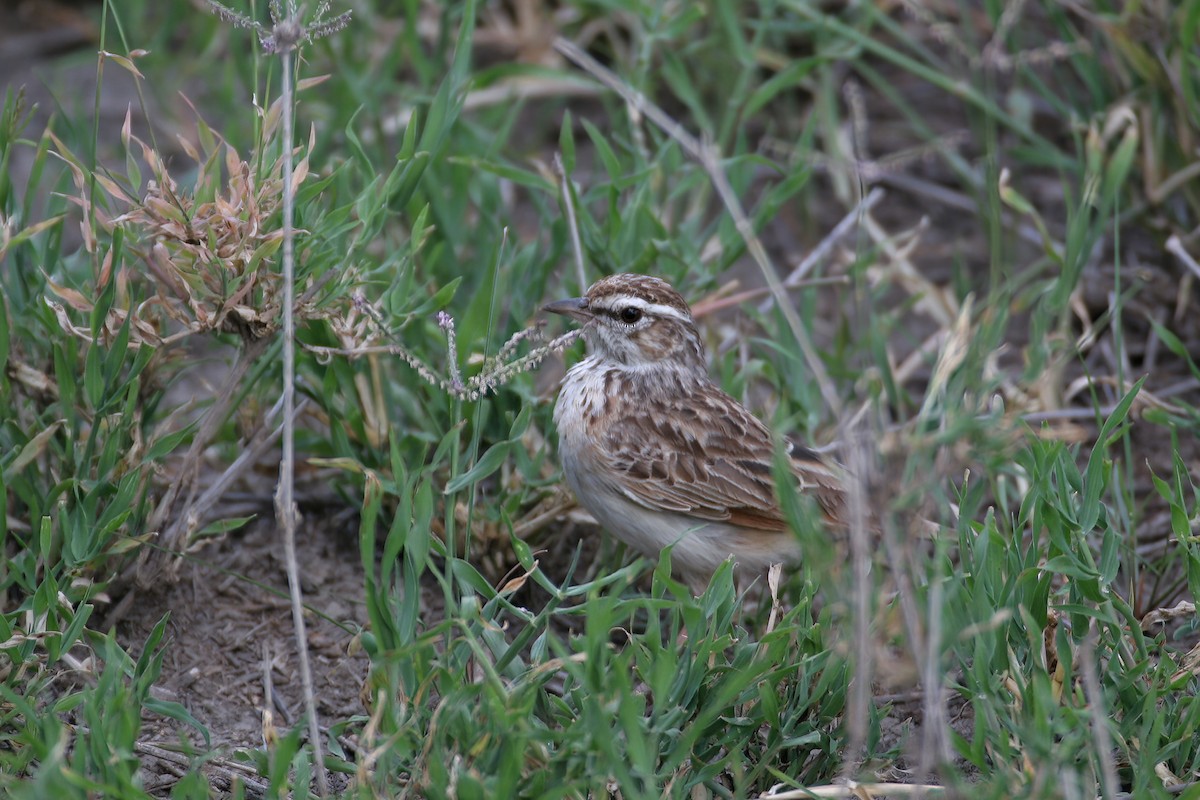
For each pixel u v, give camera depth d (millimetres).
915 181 16484
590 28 17625
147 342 9969
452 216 13422
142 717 9828
